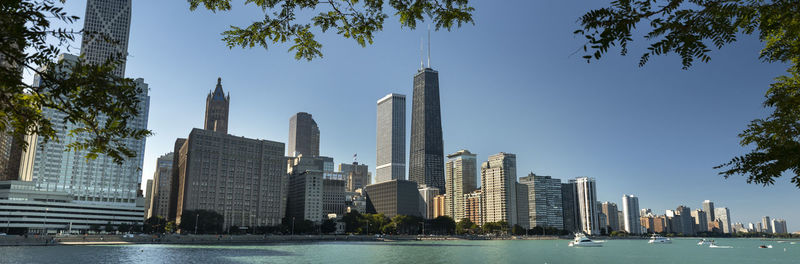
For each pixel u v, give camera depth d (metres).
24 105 10.10
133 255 124.75
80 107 9.91
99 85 9.48
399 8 11.34
